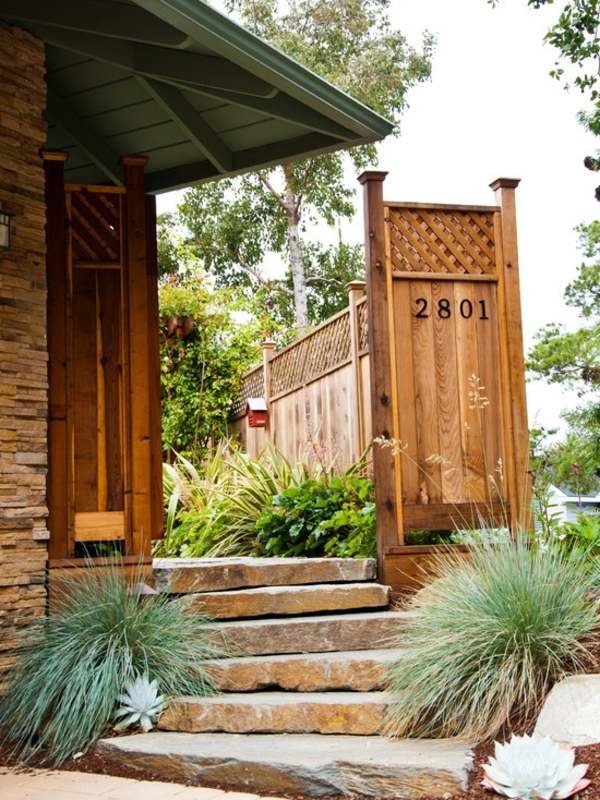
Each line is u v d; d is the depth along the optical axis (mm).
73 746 3912
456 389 5445
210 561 5496
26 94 4723
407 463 5297
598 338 9711
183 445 13000
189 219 20531
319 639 4551
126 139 6414
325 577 5156
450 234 5586
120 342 5188
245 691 4246
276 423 10898
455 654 3670
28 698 4086
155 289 5426
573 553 4227
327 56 19188
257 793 3379
